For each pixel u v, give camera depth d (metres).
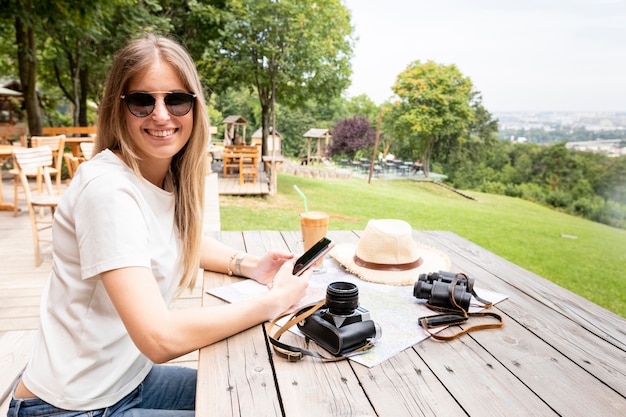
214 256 1.49
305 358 0.98
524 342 1.08
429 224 9.21
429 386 0.88
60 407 0.97
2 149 5.44
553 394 0.86
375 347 1.03
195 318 0.97
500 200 12.64
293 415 0.78
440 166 14.77
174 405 1.23
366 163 16.50
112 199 0.91
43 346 1.01
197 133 1.14
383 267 1.48
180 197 1.19
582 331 1.16
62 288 1.00
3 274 3.39
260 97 13.16
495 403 0.83
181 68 1.05
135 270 0.90
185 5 11.63
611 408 0.82
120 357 1.04
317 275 1.48
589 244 8.79
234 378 0.90
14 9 7.48
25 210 5.57
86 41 11.23
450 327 1.15
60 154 5.92
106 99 1.07
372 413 0.79
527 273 1.62
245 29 10.77
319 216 1.56
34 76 9.30
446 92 14.71
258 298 1.12
